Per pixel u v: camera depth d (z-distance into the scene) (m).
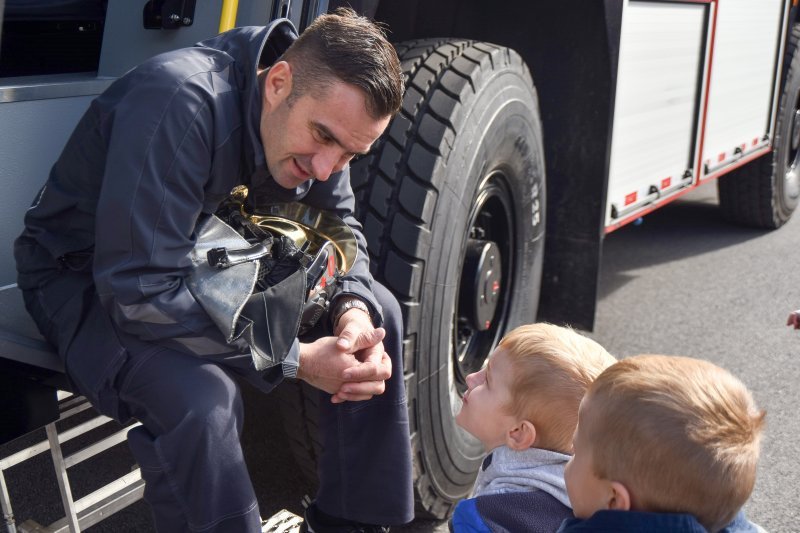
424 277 2.58
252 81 1.95
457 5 3.42
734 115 4.90
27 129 2.08
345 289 2.23
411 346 2.57
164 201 1.86
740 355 4.08
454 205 2.66
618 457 1.26
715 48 4.43
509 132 2.95
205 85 1.92
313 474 2.75
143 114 1.87
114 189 1.85
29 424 2.06
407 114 2.65
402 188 2.59
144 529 2.78
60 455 2.16
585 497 1.33
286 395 2.53
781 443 3.37
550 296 3.64
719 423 1.22
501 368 1.74
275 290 1.96
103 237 1.88
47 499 2.84
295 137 1.93
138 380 1.91
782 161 5.79
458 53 2.84
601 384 1.32
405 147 2.62
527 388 1.68
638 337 4.26
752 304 4.70
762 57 5.16
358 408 2.28
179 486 1.86
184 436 1.84
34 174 2.11
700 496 1.22
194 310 1.89
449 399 2.74
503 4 3.41
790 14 5.51
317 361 2.07
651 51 3.76
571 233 3.54
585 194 3.48
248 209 2.22
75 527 2.17
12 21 2.44
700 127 4.39
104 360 1.94
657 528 1.21
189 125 1.88
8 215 2.08
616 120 3.50
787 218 6.12
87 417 3.12
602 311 4.58
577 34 3.33
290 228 2.22
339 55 1.87
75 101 2.17
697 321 4.46
